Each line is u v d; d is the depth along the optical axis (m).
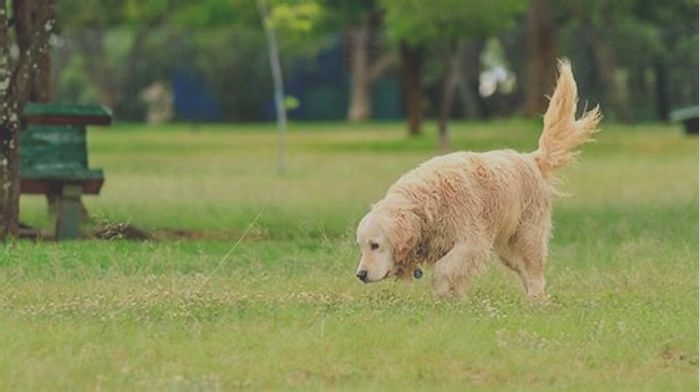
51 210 20.20
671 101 54.72
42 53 16.72
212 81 58.94
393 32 38.56
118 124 58.38
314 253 16.00
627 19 53.19
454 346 10.41
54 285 13.05
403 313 11.68
